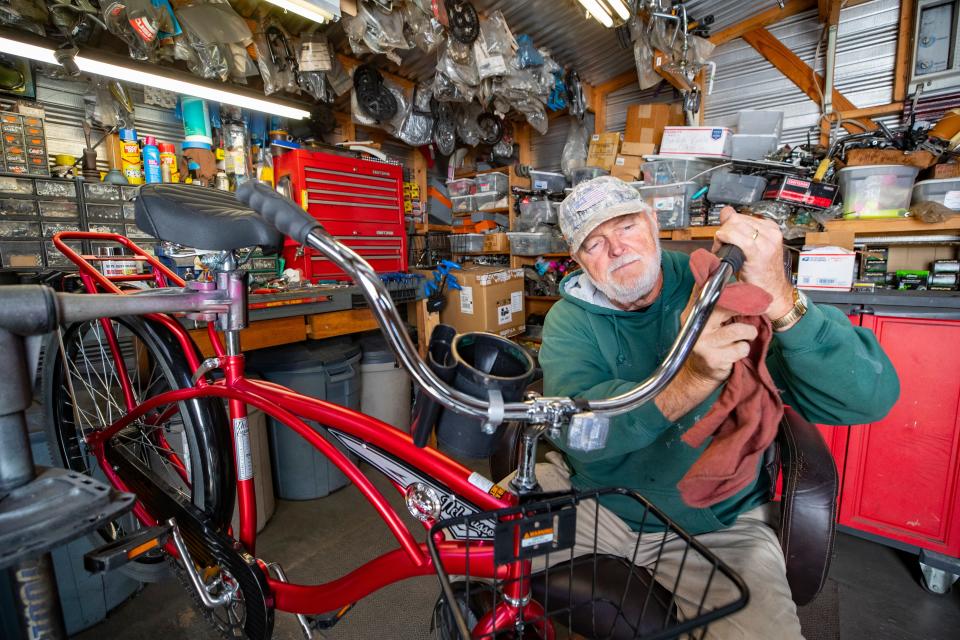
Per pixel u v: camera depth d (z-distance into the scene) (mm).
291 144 2668
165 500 1079
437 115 3463
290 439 1970
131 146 2328
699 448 924
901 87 2352
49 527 474
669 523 565
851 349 755
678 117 3094
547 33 2932
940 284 1868
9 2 1655
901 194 1870
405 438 763
